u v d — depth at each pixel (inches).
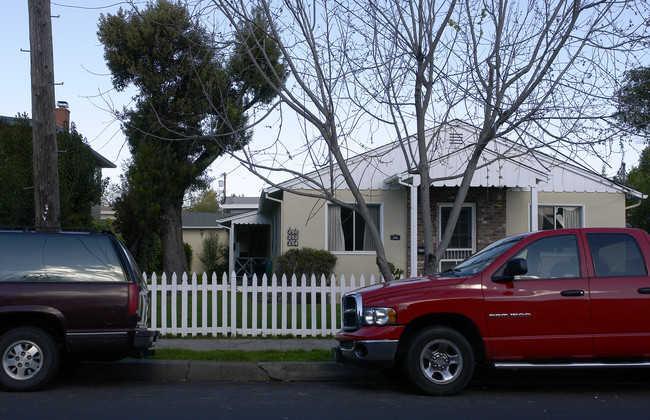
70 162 583.2
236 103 447.2
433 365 289.0
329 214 704.4
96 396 289.4
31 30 379.9
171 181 655.1
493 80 363.6
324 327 438.0
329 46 367.6
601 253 299.1
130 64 563.2
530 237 303.4
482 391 308.7
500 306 287.6
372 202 699.4
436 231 709.3
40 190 378.3
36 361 291.9
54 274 296.4
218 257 1228.5
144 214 660.7
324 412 261.0
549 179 672.4
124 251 309.9
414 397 292.2
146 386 318.3
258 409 266.1
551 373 340.8
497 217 716.0
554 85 352.8
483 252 328.2
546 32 355.6
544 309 287.4
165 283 435.8
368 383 332.8
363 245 707.4
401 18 365.4
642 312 288.7
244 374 339.3
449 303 287.7
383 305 290.8
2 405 265.9
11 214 486.0
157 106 567.8
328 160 372.5
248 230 1195.3
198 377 338.3
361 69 367.2
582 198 727.1
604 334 287.3
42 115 379.2
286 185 693.9
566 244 301.3
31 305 288.4
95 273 299.7
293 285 439.2
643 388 319.3
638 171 913.5
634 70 356.5
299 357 357.4
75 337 290.8
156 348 382.9
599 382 339.0
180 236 693.3
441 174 635.5
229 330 439.8
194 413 257.6
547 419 250.1
